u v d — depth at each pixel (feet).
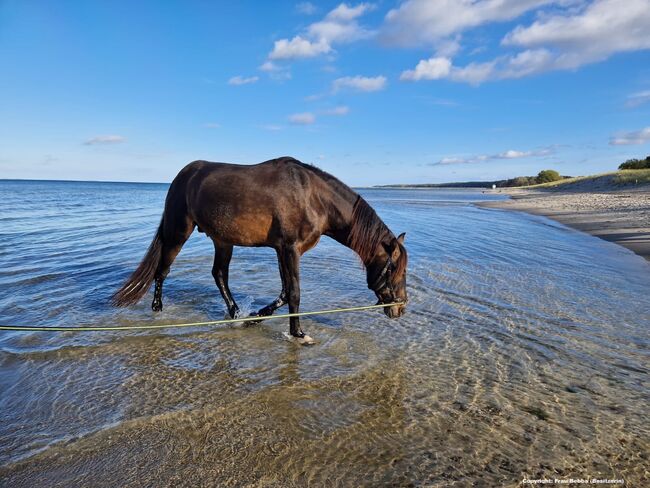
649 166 151.12
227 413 11.37
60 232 46.65
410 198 166.09
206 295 22.31
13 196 142.51
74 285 23.88
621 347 16.12
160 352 15.30
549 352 15.61
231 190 16.30
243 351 15.51
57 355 14.90
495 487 8.75
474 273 28.02
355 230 16.42
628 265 30.83
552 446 10.16
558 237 46.11
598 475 9.18
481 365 14.51
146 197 167.02
